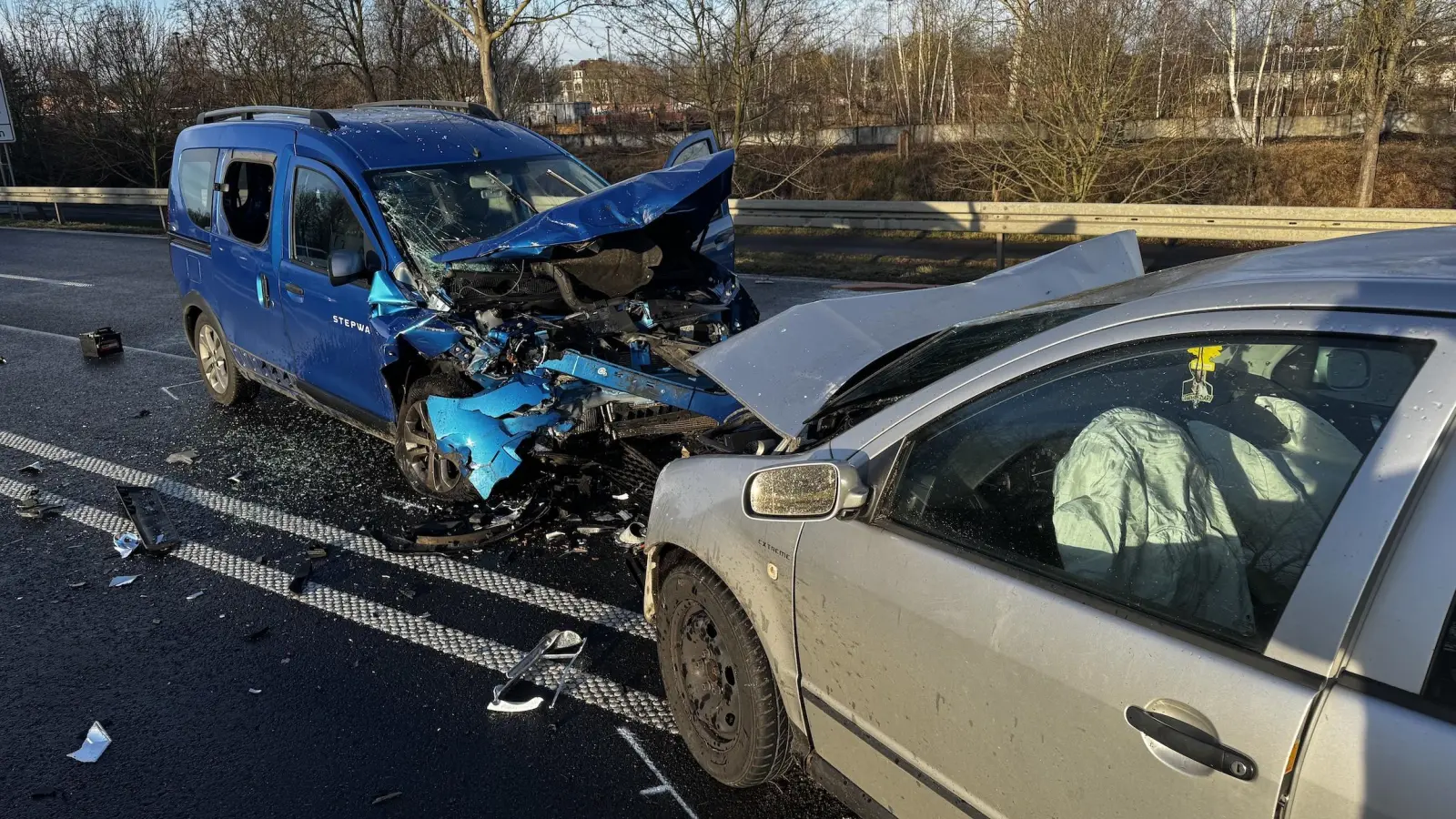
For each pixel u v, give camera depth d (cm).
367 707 352
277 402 735
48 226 2098
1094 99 1841
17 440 664
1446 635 142
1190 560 179
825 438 264
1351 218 1005
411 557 468
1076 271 375
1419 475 151
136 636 405
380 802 303
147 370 844
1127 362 200
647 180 512
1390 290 171
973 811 209
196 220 706
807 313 338
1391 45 1620
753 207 1368
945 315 343
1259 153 2162
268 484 566
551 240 486
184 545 489
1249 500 178
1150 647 172
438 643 392
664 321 513
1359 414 167
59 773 321
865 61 4019
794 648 255
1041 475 207
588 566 451
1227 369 188
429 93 2450
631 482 501
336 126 598
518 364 471
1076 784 183
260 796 307
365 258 525
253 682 369
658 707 346
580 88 2827
